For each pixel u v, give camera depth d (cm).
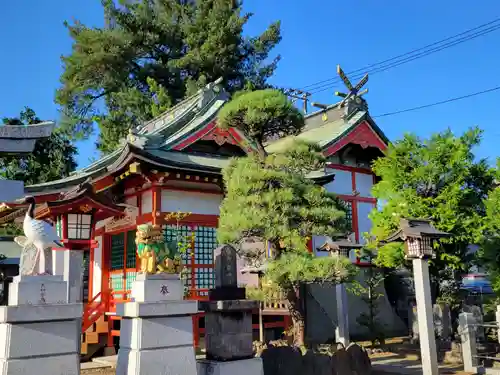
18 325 787
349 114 2570
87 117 4300
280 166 1356
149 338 863
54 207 1221
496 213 1550
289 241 1270
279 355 1111
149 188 1886
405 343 1994
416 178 1633
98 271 2136
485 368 1330
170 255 941
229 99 2386
